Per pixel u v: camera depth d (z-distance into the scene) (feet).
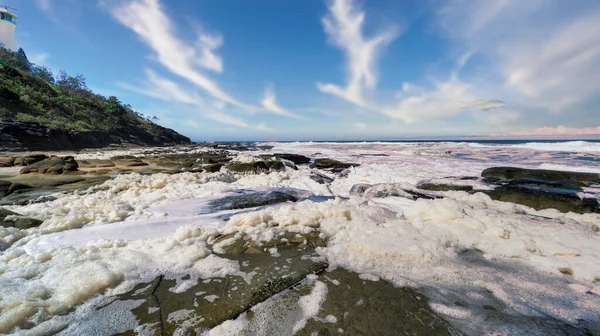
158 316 6.86
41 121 103.24
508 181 25.16
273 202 20.25
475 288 8.21
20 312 6.60
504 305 7.36
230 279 8.65
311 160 62.08
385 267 9.40
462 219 13.43
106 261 9.39
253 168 37.50
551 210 16.92
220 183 27.30
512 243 10.75
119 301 7.45
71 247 10.62
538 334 6.23
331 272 9.12
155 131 202.08
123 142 153.79
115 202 17.90
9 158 40.86
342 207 15.10
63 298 7.29
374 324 6.59
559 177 28.86
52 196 19.90
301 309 7.16
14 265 9.13
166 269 9.20
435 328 6.45
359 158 65.00
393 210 16.79
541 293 7.97
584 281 8.68
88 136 116.57
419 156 69.51
